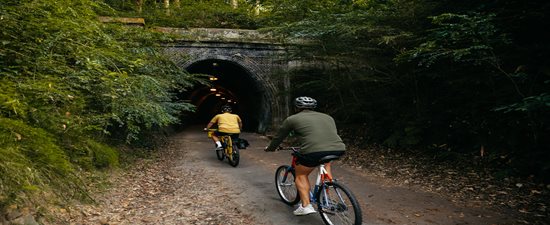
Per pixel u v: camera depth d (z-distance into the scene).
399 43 8.50
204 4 17.22
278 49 15.70
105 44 5.73
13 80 4.07
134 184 5.66
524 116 6.09
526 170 5.66
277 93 14.79
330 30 8.95
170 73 8.48
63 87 4.32
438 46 6.18
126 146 8.16
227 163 8.23
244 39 15.23
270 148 4.18
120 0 14.71
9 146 2.91
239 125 8.19
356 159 8.55
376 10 9.22
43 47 4.46
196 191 5.43
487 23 5.32
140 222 3.92
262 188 5.66
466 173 6.29
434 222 4.00
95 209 4.11
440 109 8.54
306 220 4.09
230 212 4.37
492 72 6.43
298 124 3.76
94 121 5.19
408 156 8.26
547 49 5.75
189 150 10.49
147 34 7.69
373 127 10.93
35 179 3.07
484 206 4.54
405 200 4.93
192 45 14.64
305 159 3.74
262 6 17.08
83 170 5.00
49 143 3.47
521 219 4.03
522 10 5.90
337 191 3.63
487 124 7.25
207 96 30.17
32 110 3.75
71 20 4.92
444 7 7.44
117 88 5.27
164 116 6.23
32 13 4.45
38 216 3.17
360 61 9.91
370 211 4.45
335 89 11.62
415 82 8.95
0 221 2.70
